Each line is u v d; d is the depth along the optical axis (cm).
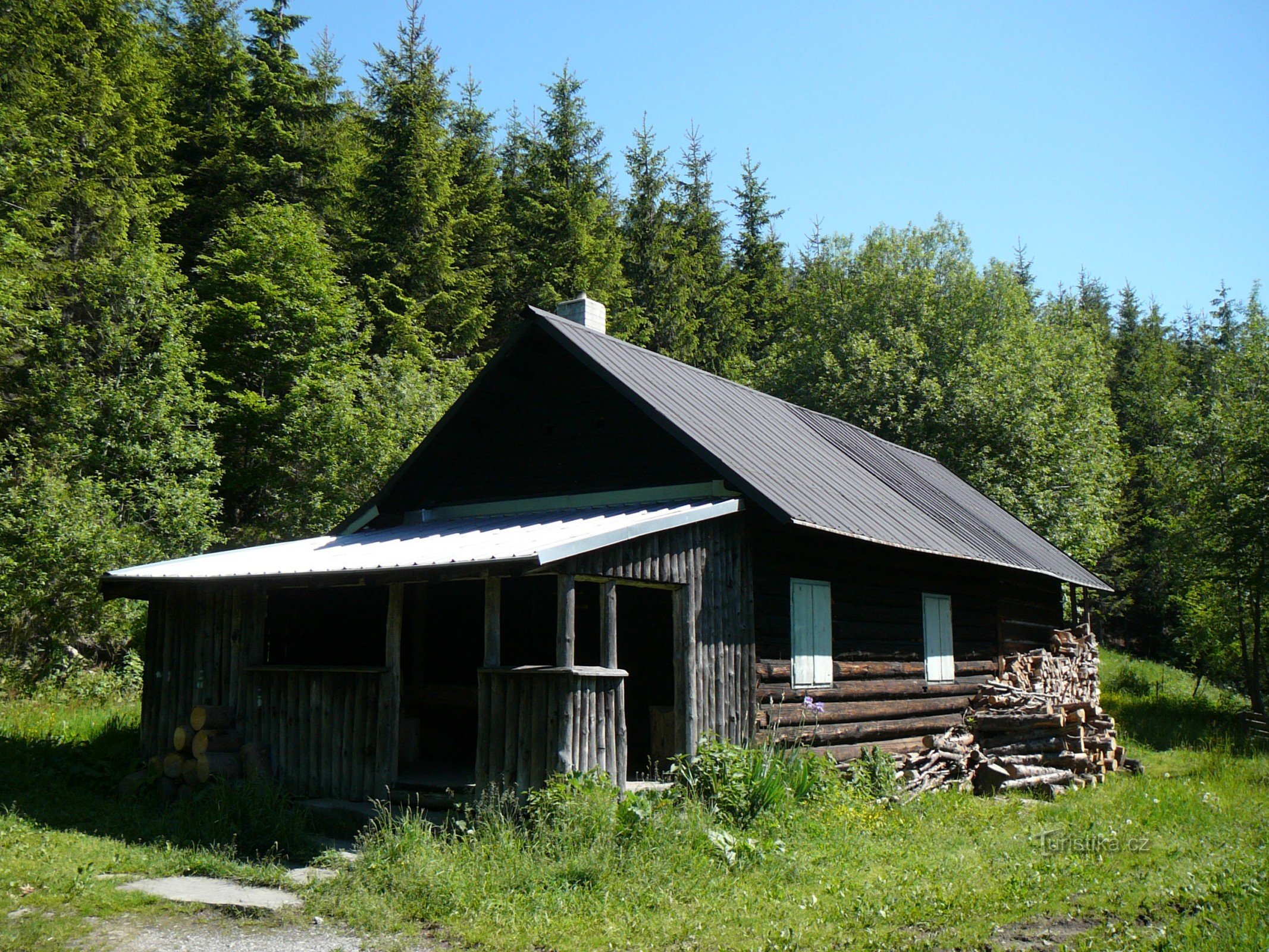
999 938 684
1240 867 849
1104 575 4541
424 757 1463
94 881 806
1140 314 7450
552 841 858
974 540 1709
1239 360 3278
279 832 960
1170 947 638
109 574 1298
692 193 5294
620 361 1425
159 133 3209
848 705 1387
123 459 2289
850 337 3872
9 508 2027
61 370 2388
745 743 1183
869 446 2066
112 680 1947
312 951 662
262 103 3619
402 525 1593
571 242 4009
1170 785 1395
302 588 1445
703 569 1160
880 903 758
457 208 3975
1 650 1916
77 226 2800
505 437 1544
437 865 811
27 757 1294
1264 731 2197
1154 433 5547
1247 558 2606
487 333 3953
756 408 1709
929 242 4303
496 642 1001
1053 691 1953
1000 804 1252
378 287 3441
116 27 3341
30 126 2775
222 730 1197
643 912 732
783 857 889
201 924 718
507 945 669
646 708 1419
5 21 2792
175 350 2431
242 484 2747
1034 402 3422
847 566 1440
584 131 4425
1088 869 865
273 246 2944
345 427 2645
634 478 1365
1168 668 3597
